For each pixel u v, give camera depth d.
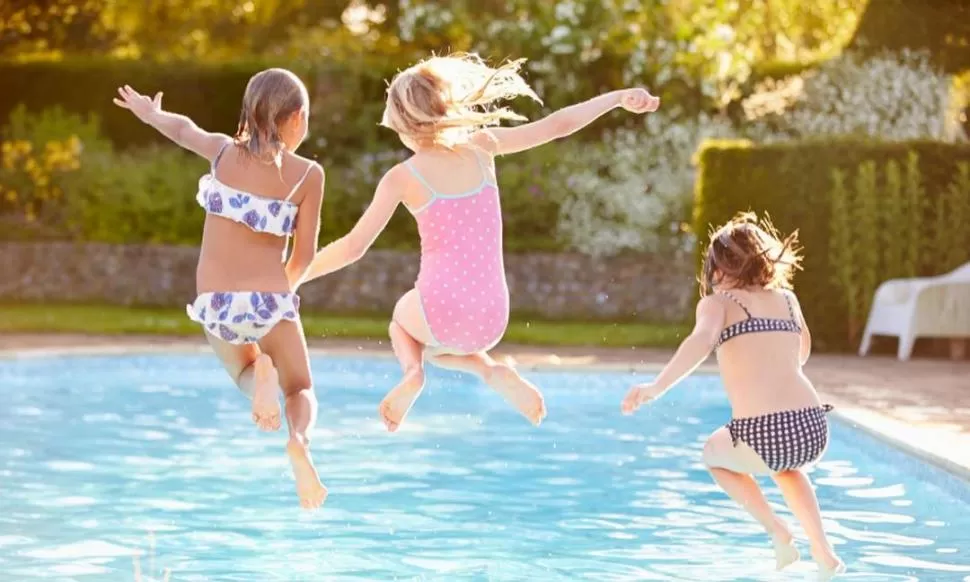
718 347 5.74
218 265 4.99
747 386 5.61
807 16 24.77
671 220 18.28
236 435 9.42
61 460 8.30
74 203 19.23
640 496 7.33
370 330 16.00
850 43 19.95
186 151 20.14
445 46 20.11
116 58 20.83
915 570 5.59
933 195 15.12
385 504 7.05
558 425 10.07
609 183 18.59
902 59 19.23
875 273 15.02
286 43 25.16
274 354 5.07
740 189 15.30
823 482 7.67
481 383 12.00
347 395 11.75
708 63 18.92
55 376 12.61
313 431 9.64
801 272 15.10
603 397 11.76
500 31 19.50
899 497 7.22
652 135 18.92
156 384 12.27
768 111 18.86
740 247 5.77
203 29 25.44
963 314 13.98
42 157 19.39
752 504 5.66
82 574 5.49
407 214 19.20
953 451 7.42
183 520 6.61
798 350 5.75
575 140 19.38
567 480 7.80
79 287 19.00
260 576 5.49
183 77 20.02
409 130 4.94
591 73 19.34
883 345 15.21
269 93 5.02
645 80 19.25
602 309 18.33
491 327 4.86
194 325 16.09
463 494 7.35
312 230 5.11
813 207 15.09
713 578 5.50
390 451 8.79
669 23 19.44
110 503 7.00
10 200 19.42
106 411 10.55
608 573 5.59
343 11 24.98
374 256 18.56
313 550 5.99
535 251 18.64
